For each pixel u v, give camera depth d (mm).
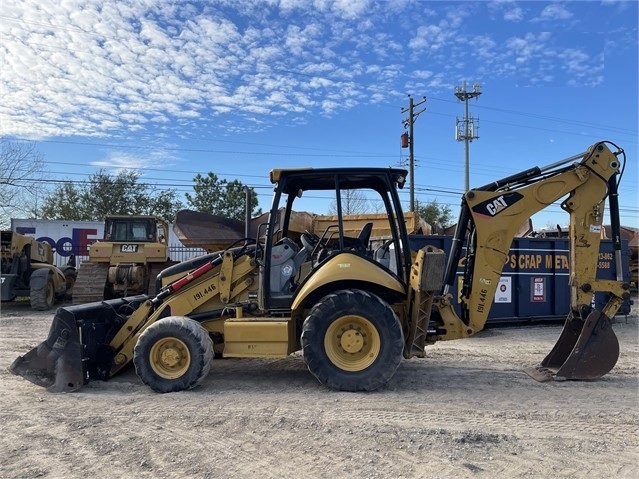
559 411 5059
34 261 16219
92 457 3936
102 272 14938
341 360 5684
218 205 37094
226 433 4414
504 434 4402
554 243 11297
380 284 5695
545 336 10117
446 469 3717
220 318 6316
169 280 6535
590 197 6258
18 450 4070
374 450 4047
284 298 5961
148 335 5770
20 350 8492
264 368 6840
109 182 39438
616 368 6957
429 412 4984
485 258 6273
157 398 5480
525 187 6316
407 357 5910
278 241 6406
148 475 3623
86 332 5977
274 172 6004
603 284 6285
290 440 4250
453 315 6312
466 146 38406
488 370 6816
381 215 8430
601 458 3941
